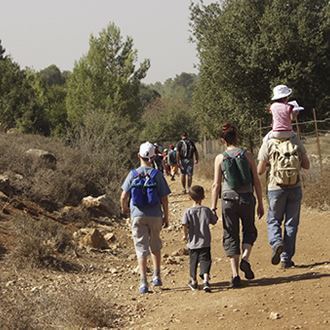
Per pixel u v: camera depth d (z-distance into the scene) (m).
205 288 9.34
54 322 8.35
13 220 13.37
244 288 9.20
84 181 19.16
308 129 34.03
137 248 9.95
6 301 8.56
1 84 51.41
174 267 12.05
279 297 8.35
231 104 35.72
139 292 9.99
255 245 12.92
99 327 8.34
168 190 10.02
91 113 24.45
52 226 13.30
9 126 49.72
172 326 7.94
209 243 9.66
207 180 31.94
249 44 34.25
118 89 60.84
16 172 17.78
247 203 9.30
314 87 33.94
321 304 7.82
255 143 34.16
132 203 9.95
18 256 11.51
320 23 33.84
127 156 23.27
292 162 9.62
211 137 38.75
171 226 17.53
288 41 33.31
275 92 9.98
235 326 7.52
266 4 35.06
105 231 15.85
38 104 53.06
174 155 33.81
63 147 21.98
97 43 61.59
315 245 12.06
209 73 36.38
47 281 10.81
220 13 36.41
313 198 16.61
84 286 10.60
